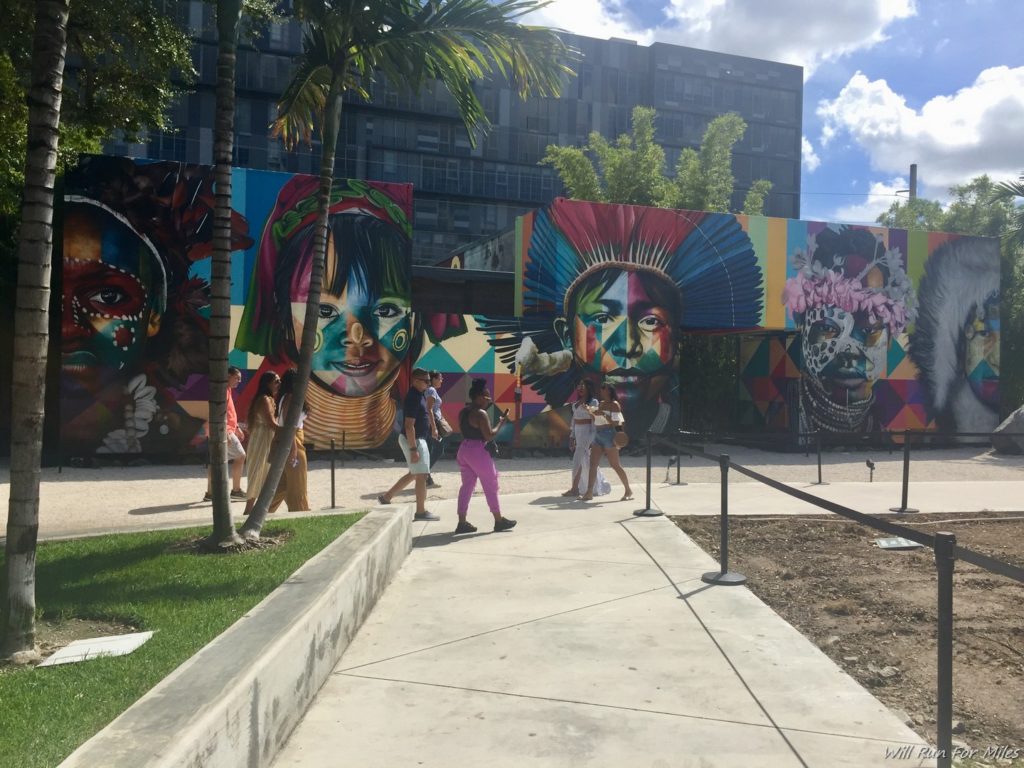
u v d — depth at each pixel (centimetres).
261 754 331
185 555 607
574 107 6975
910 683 445
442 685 432
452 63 773
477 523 900
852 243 2145
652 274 1950
